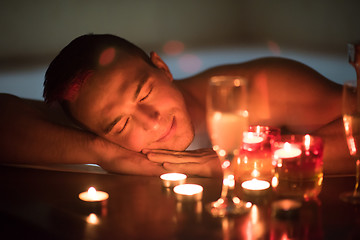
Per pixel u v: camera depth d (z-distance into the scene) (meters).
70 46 2.05
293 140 1.45
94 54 1.92
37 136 2.07
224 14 8.41
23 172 1.91
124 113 1.84
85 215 1.37
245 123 1.30
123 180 1.75
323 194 1.46
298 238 1.16
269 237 1.17
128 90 1.83
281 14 8.14
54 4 8.29
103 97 1.85
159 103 1.89
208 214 1.33
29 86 4.75
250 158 1.59
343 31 7.04
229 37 7.36
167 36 7.46
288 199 1.41
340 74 4.70
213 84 1.28
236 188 1.55
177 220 1.30
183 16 8.30
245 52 6.14
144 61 2.02
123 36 7.34
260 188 1.50
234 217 1.30
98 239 1.21
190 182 1.68
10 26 7.42
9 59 6.40
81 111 1.92
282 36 7.16
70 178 1.80
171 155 1.86
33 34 7.20
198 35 7.55
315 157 1.42
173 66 5.49
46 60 6.33
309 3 8.35
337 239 1.14
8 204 1.50
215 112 1.28
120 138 1.92
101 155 1.96
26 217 1.38
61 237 1.25
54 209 1.43
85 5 8.40
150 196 1.52
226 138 1.29
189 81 2.42
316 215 1.29
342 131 1.75
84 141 2.02
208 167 1.80
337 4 8.05
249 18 8.16
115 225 1.28
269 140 1.59
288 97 2.11
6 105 2.18
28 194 1.60
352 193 1.45
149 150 1.93
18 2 8.01
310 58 5.62
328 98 2.08
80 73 1.88
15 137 2.06
